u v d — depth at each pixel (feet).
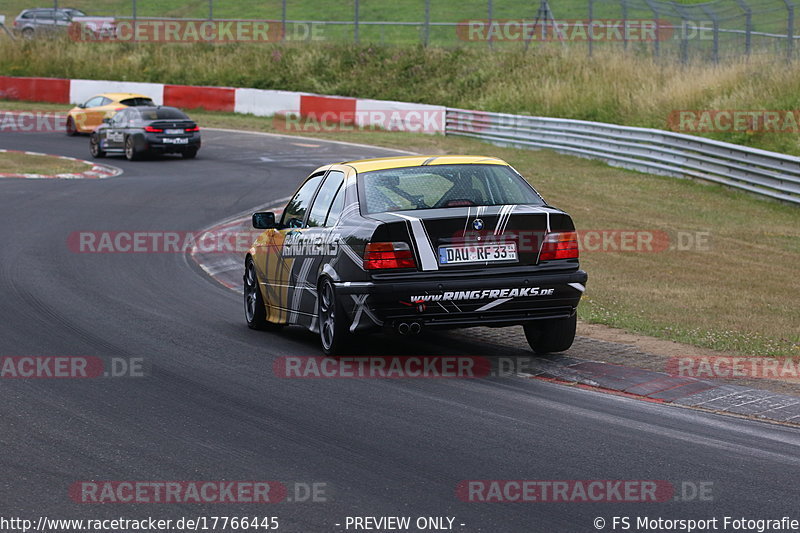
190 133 363.35
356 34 545.03
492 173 101.45
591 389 88.89
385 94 498.69
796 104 308.40
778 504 59.26
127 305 136.56
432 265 92.17
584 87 406.00
